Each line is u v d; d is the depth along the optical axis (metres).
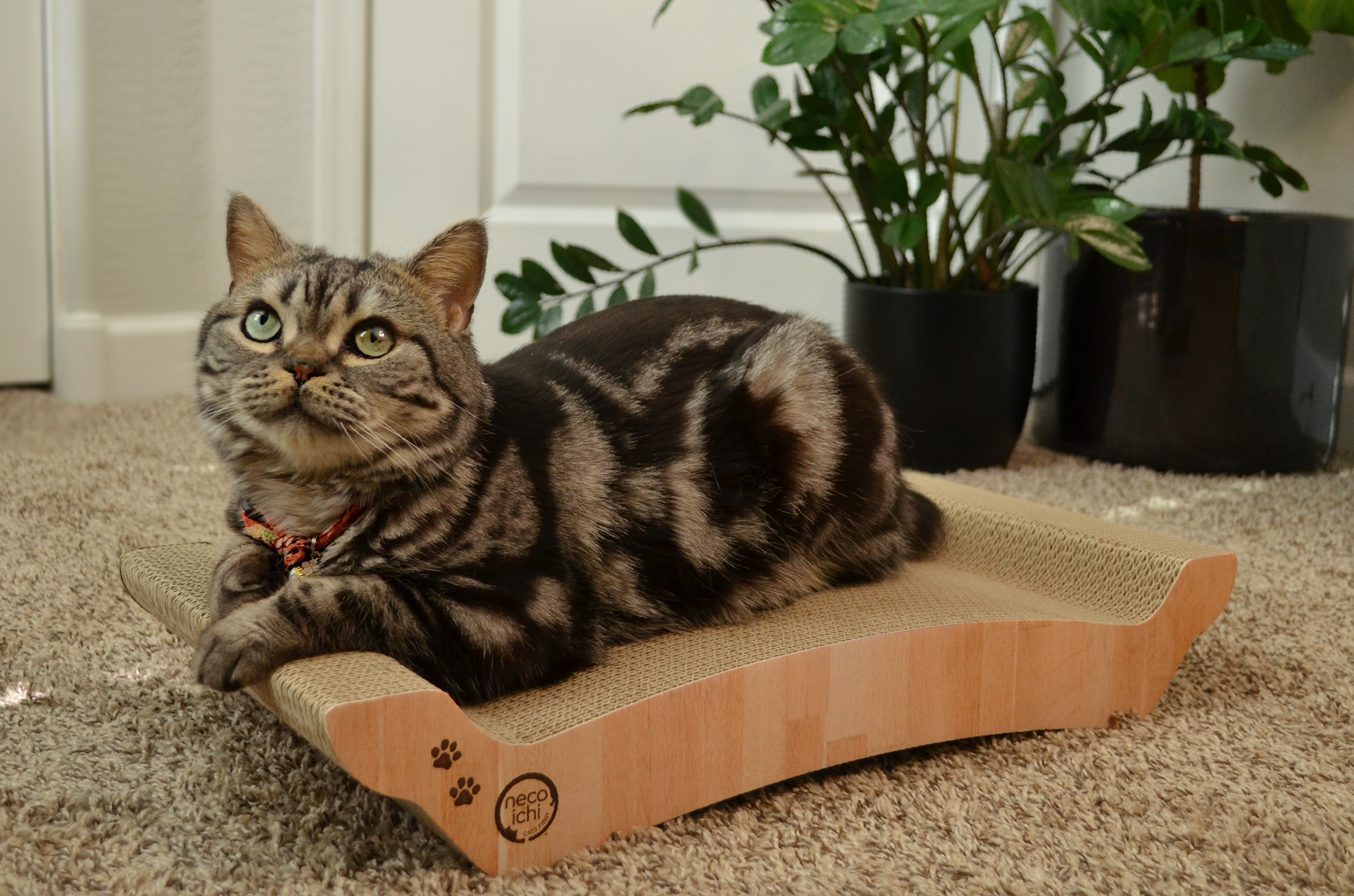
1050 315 2.75
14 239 2.72
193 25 2.23
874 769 1.27
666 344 1.46
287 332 1.12
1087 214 2.20
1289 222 2.44
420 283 1.20
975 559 1.65
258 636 1.00
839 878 1.05
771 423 1.43
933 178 2.36
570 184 3.07
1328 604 1.77
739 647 1.25
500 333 3.00
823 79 2.42
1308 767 1.28
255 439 1.15
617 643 1.30
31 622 1.55
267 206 2.62
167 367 2.79
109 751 1.23
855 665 1.22
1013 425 2.57
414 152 2.96
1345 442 2.82
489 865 1.03
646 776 1.11
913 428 2.52
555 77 3.00
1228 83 2.90
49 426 2.52
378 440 1.11
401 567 1.14
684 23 3.03
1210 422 2.51
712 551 1.37
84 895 0.97
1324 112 2.71
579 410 1.33
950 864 1.07
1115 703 1.39
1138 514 2.23
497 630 1.12
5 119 2.66
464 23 2.93
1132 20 2.28
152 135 2.34
